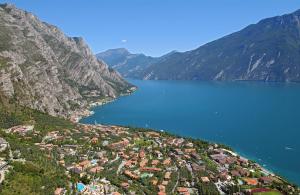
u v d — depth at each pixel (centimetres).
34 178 15988
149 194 18275
